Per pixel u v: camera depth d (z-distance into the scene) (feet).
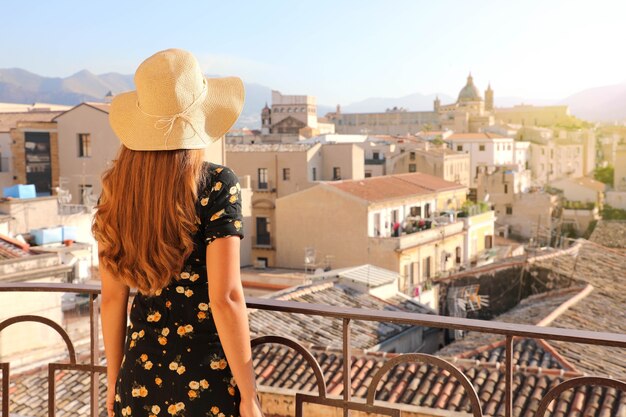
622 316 68.74
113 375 8.00
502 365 39.09
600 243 150.20
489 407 35.63
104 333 7.93
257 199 166.09
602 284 84.17
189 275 7.30
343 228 128.67
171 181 7.09
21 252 71.51
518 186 245.45
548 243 178.09
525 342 46.93
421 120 588.09
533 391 36.65
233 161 183.11
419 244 127.85
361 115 606.96
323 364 41.60
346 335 8.54
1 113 194.80
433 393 37.35
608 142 489.26
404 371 39.81
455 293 94.58
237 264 7.14
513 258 101.40
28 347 58.59
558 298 76.23
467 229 149.69
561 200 270.67
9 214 92.38
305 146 183.52
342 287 77.25
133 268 7.23
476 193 246.06
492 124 481.46
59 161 145.89
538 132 429.79
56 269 68.64
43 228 89.71
